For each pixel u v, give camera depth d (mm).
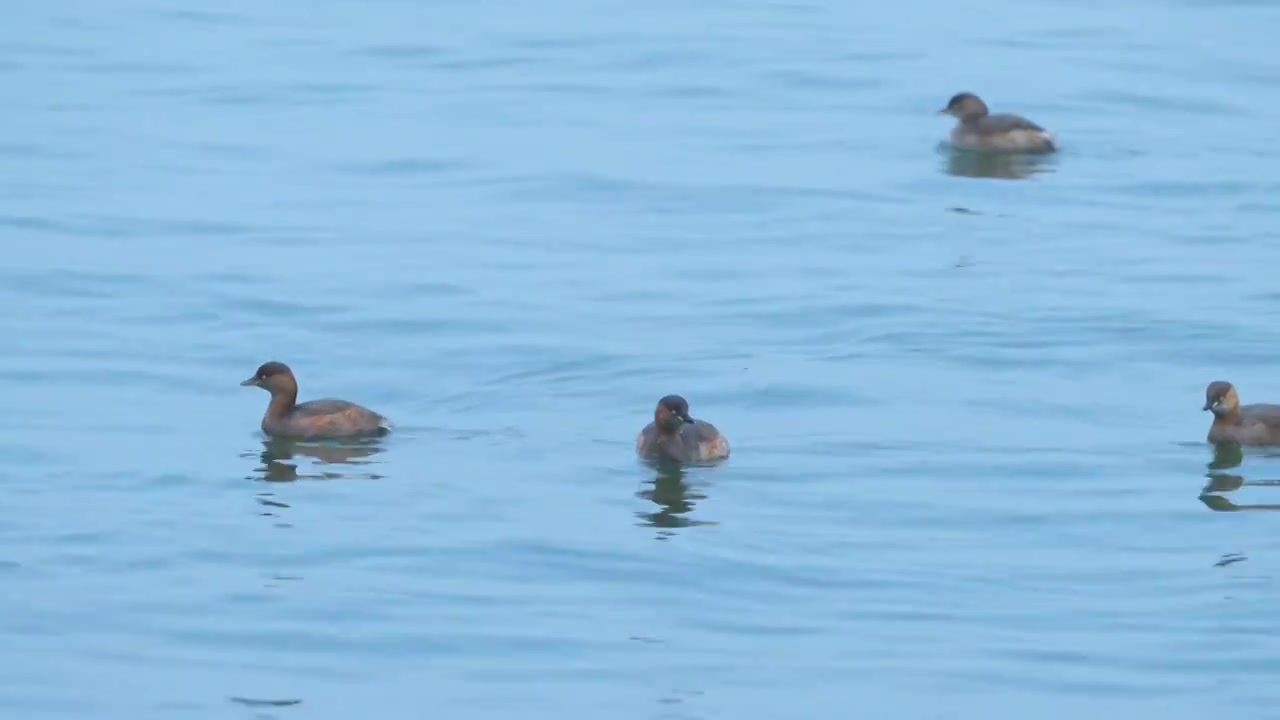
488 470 23391
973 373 26703
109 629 19141
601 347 27672
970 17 51969
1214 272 31016
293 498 22391
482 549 21000
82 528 21484
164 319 28922
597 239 33125
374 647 18828
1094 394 25922
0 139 39281
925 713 17500
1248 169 37531
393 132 40219
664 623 19406
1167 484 22953
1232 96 43375
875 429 24688
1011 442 24250
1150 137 40125
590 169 37438
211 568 20500
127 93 43406
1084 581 20344
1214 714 17438
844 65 46344
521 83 44656
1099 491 22734
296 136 39938
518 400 25844
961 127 39281
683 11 52656
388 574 20406
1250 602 19797
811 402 25656
